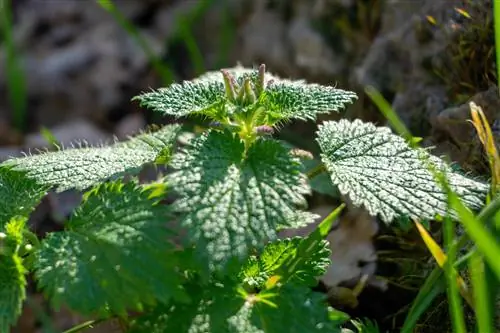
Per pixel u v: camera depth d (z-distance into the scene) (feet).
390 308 1.43
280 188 1.14
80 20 2.63
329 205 1.58
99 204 1.18
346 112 1.73
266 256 1.21
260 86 1.23
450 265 1.18
